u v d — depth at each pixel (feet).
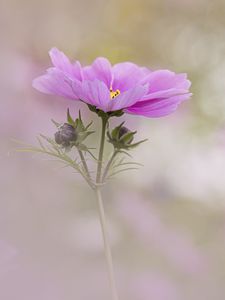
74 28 4.06
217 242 3.00
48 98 2.91
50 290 2.32
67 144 1.76
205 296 2.59
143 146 3.38
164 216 3.10
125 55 4.40
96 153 2.67
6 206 2.60
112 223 2.63
